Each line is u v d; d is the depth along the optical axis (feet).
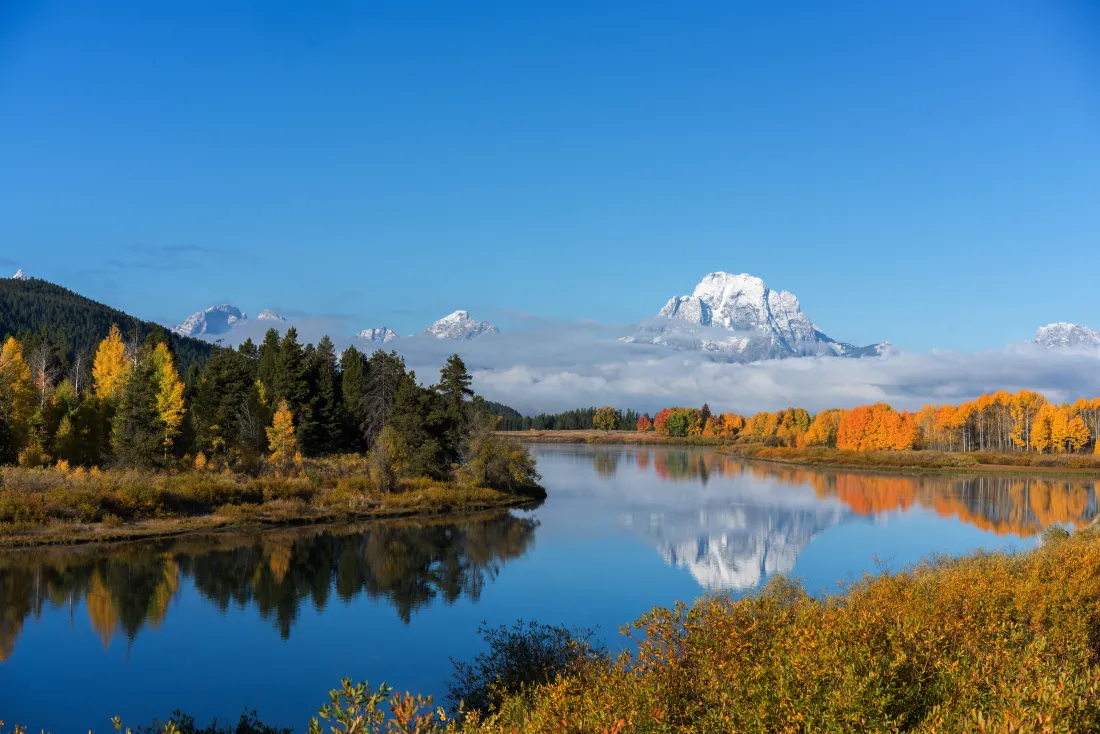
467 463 276.21
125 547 154.92
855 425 549.95
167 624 105.29
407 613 111.34
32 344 376.07
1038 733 26.27
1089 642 44.86
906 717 31.96
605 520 206.59
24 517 160.86
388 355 336.08
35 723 72.23
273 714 75.10
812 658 32.42
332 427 314.76
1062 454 459.73
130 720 72.84
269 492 204.64
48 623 105.19
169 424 233.96
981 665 34.30
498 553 158.71
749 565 146.92
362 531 183.83
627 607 114.93
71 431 228.63
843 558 154.20
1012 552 112.88
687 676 36.45
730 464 443.32
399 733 26.48
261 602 117.39
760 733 28.76
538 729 31.76
